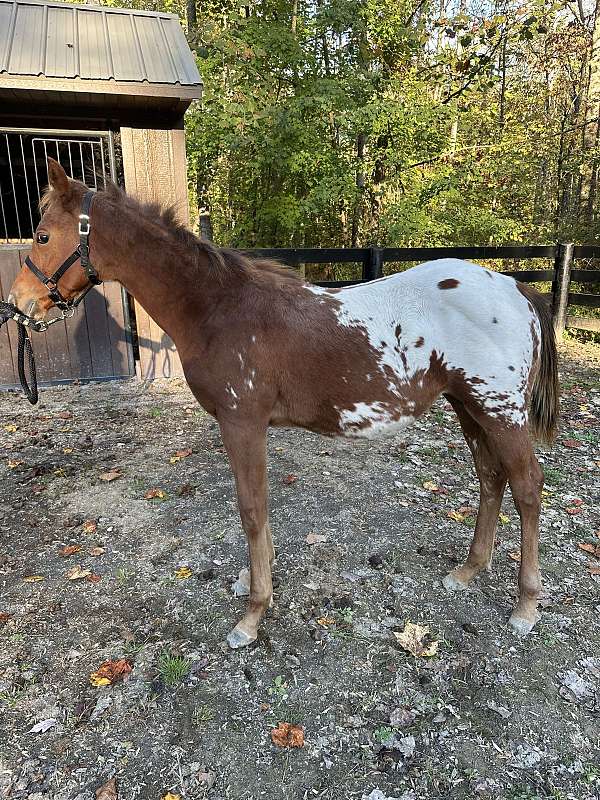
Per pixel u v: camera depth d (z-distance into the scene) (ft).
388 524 9.87
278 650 7.06
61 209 6.90
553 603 7.92
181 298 6.83
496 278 6.99
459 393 6.91
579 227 32.14
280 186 31.14
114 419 14.96
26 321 7.18
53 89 13.69
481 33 29.25
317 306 6.76
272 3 29.45
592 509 10.48
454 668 6.77
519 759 5.65
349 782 5.41
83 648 7.13
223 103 25.90
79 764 5.59
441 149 31.71
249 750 5.73
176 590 8.21
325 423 6.98
